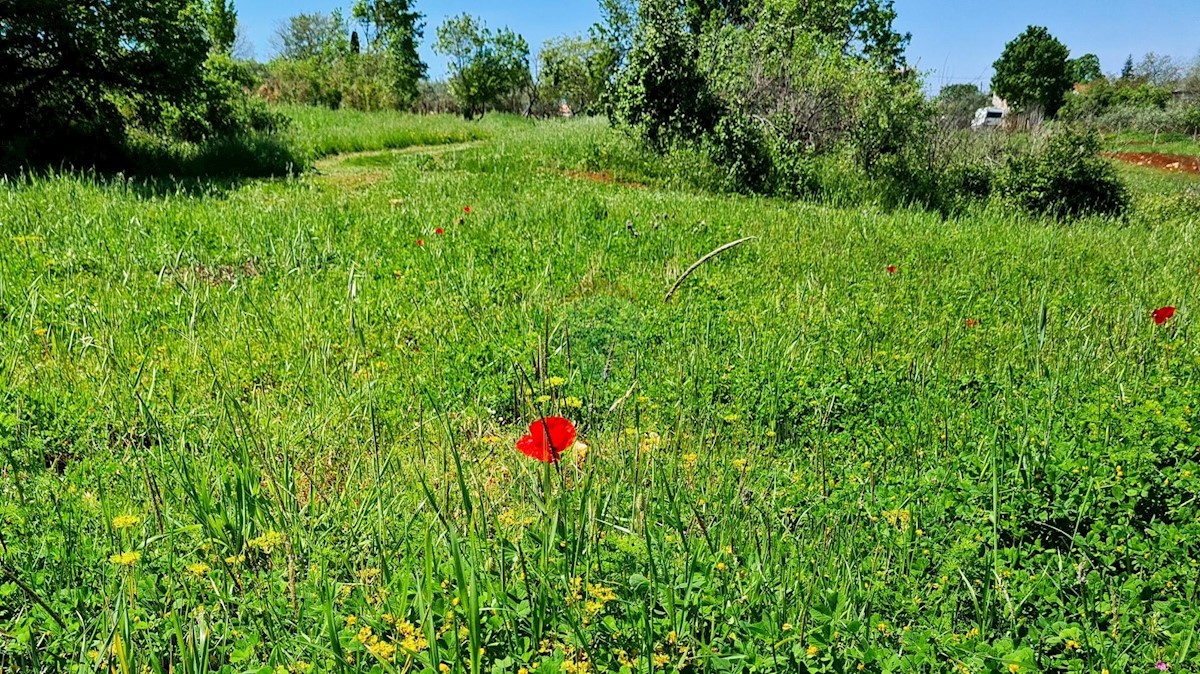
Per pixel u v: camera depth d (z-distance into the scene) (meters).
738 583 2.27
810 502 2.89
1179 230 11.60
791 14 19.81
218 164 14.57
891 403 4.02
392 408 3.89
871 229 9.83
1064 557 2.63
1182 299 6.51
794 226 9.78
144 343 4.62
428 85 62.53
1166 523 2.86
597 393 3.97
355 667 1.91
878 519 2.74
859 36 31.34
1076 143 14.52
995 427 3.35
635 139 17.22
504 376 4.20
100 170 12.88
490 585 2.09
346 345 4.74
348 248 7.25
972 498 2.84
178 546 2.47
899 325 5.58
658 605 2.13
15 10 11.91
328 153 18.44
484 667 1.94
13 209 7.83
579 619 2.01
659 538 2.36
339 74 40.06
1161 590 2.40
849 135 16.86
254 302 5.49
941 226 10.86
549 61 52.50
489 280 6.23
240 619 2.14
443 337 4.88
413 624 2.04
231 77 20.20
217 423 3.33
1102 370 4.52
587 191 12.95
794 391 4.14
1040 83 71.56
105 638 1.89
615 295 6.25
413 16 53.28
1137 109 50.12
